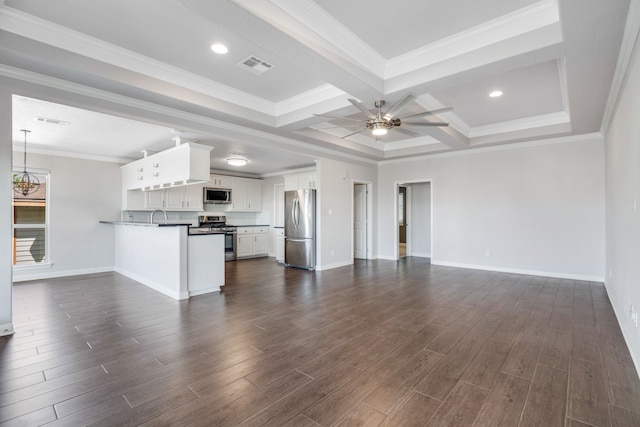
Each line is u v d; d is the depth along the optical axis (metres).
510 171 5.63
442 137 5.01
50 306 3.75
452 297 4.09
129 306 3.75
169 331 2.95
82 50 2.62
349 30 2.62
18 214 5.34
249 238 8.15
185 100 3.31
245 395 1.92
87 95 2.98
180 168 4.70
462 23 2.55
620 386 2.00
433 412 1.75
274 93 3.86
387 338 2.78
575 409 1.77
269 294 4.30
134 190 6.14
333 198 6.43
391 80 3.19
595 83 2.98
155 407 1.80
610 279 4.04
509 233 5.66
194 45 2.74
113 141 4.97
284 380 2.09
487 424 1.65
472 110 4.48
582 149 4.97
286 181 7.51
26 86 2.72
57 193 5.61
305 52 2.48
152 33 2.55
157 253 4.58
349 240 6.80
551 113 4.62
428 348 2.57
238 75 3.35
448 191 6.40
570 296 4.08
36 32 2.41
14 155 5.24
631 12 1.96
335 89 3.65
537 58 2.55
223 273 4.57
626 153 2.82
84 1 2.16
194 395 1.92
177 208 6.82
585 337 2.77
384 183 7.44
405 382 2.06
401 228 10.00
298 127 4.32
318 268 6.15
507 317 3.30
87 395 1.91
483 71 2.77
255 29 2.18
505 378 2.11
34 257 5.47
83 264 5.86
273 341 2.72
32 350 2.53
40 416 1.71
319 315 3.41
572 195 5.06
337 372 2.20
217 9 1.96
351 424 1.66
